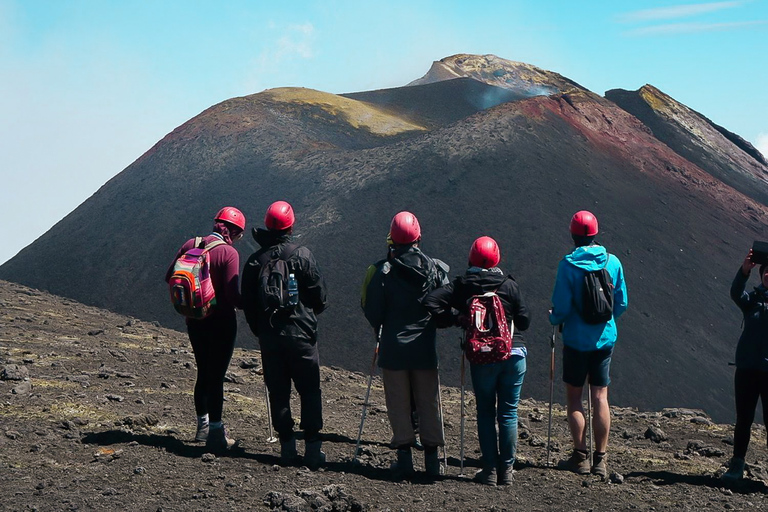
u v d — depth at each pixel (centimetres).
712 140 13100
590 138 10325
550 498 633
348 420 945
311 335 653
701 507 630
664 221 8644
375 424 940
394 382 654
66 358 1084
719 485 718
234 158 10325
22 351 1082
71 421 733
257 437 771
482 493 628
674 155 10762
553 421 1034
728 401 5912
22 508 493
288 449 664
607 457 829
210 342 678
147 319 7325
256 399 991
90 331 1374
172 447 684
